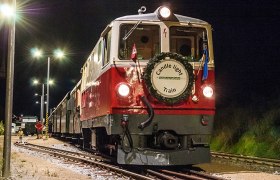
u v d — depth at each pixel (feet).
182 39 40.06
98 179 35.60
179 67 37.35
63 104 104.53
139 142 37.55
